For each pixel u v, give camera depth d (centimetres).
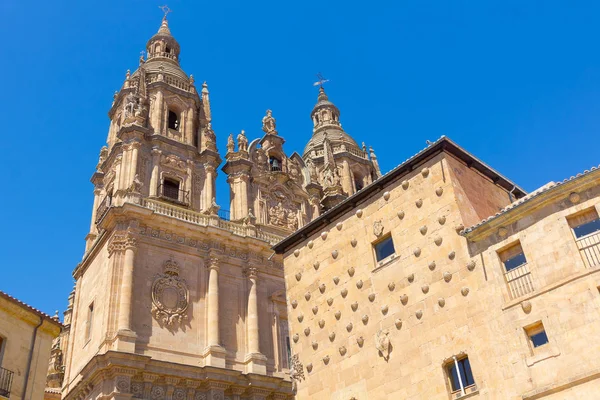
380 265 2644
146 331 3916
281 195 5334
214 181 5019
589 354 1923
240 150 5253
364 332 2589
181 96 5356
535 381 2005
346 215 2903
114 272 4000
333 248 2886
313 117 7406
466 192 2569
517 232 2247
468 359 2214
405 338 2428
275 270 4731
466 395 2159
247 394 4069
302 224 5297
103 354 3619
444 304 2352
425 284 2444
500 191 2825
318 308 2830
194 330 4134
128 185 4500
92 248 4528
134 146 4684
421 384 2308
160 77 5319
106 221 4234
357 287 2694
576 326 1983
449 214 2469
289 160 5694
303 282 2959
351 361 2589
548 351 2011
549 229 2167
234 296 4441
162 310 4044
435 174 2584
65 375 4350
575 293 2022
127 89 5534
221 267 4478
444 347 2291
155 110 5100
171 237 4372
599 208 2091
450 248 2416
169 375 3781
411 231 2581
